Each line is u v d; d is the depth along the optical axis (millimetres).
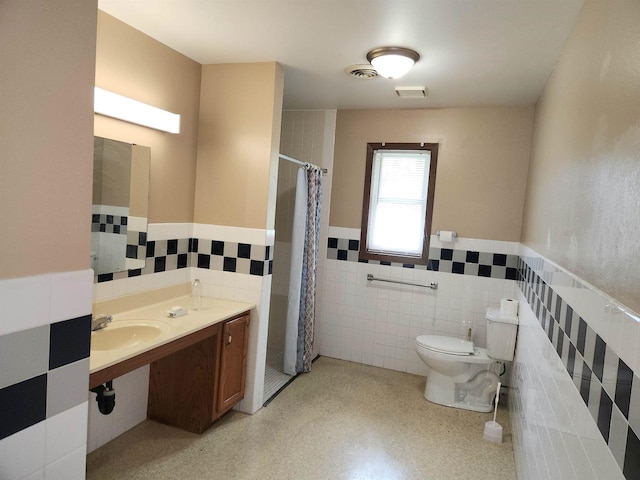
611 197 1115
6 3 944
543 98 2885
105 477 2207
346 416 3029
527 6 1829
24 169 1014
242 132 2840
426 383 3430
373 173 3957
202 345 2625
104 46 2201
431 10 1937
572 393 1332
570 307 1445
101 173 2248
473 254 3680
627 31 1088
